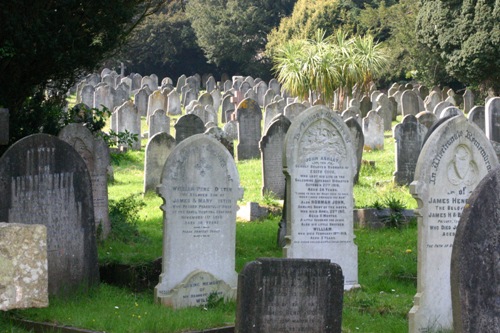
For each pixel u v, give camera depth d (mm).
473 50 40312
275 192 18875
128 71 72438
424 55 49344
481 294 5773
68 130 14008
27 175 9688
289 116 29219
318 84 34312
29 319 9031
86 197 10281
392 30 54875
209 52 69000
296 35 61719
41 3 12758
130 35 16844
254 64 68812
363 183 20578
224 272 10648
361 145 20531
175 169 10344
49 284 9883
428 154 9000
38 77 13766
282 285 7484
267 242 14289
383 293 10906
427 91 48219
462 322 5750
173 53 70750
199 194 10492
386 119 33500
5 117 10117
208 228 10547
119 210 15156
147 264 11039
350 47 35438
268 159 18797
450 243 9109
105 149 14273
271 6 69375
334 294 7598
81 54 13641
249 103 25578
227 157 10703
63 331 8695
